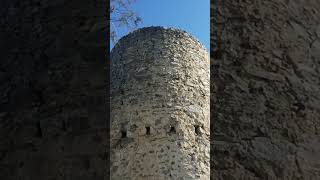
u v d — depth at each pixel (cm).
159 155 1747
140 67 1831
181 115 1794
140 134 1772
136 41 1866
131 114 1795
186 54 1867
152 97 1798
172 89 1812
